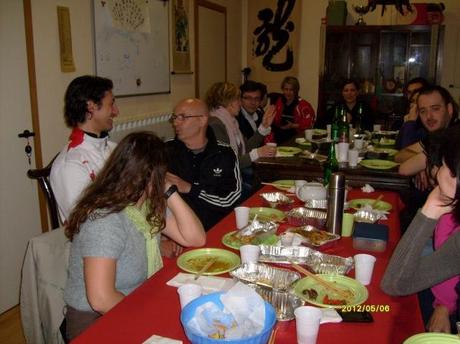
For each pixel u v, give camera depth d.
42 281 1.67
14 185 2.75
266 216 2.01
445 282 1.59
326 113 5.23
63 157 2.09
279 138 5.14
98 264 1.31
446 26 5.64
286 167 2.97
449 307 1.60
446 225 1.67
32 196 2.90
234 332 0.98
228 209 2.44
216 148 2.49
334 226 1.76
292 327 1.15
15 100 2.73
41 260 1.67
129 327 1.12
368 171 2.79
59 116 3.10
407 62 5.62
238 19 6.33
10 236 2.75
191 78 5.16
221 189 2.47
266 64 6.39
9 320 2.66
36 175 2.03
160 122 4.48
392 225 1.92
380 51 5.66
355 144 3.53
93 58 3.44
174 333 1.10
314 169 2.92
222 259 1.55
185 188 2.37
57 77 3.06
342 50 5.76
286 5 6.13
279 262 1.52
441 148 1.17
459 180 1.09
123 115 3.91
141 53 4.07
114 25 3.64
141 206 1.50
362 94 5.79
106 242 1.32
